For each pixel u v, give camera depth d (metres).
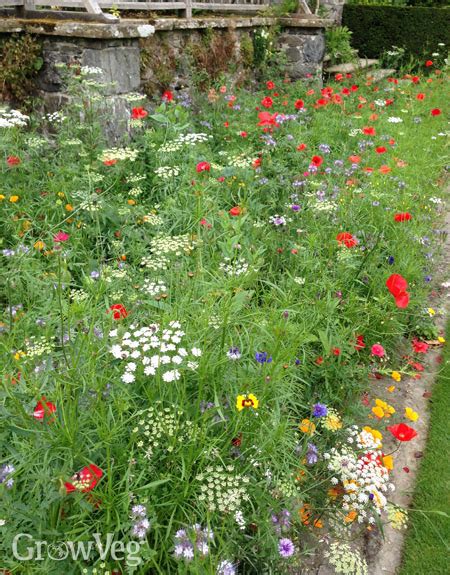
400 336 3.35
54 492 1.60
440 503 2.39
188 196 3.85
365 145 5.83
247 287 2.90
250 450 2.03
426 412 2.90
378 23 10.91
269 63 8.08
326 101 6.73
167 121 4.61
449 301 3.87
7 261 3.16
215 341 2.27
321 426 2.49
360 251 3.55
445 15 10.38
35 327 2.45
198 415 2.00
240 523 1.80
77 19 4.52
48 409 1.66
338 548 2.12
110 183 4.02
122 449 1.83
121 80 4.68
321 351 2.86
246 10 7.64
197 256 2.98
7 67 4.44
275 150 5.06
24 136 4.06
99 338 2.14
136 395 1.99
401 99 8.08
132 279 3.07
